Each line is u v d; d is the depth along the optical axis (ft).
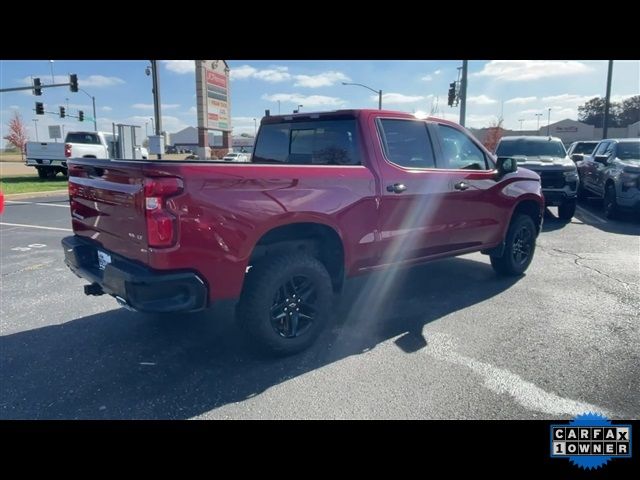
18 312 16.55
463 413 10.37
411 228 15.66
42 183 67.21
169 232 10.56
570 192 34.76
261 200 11.80
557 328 14.94
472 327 15.11
